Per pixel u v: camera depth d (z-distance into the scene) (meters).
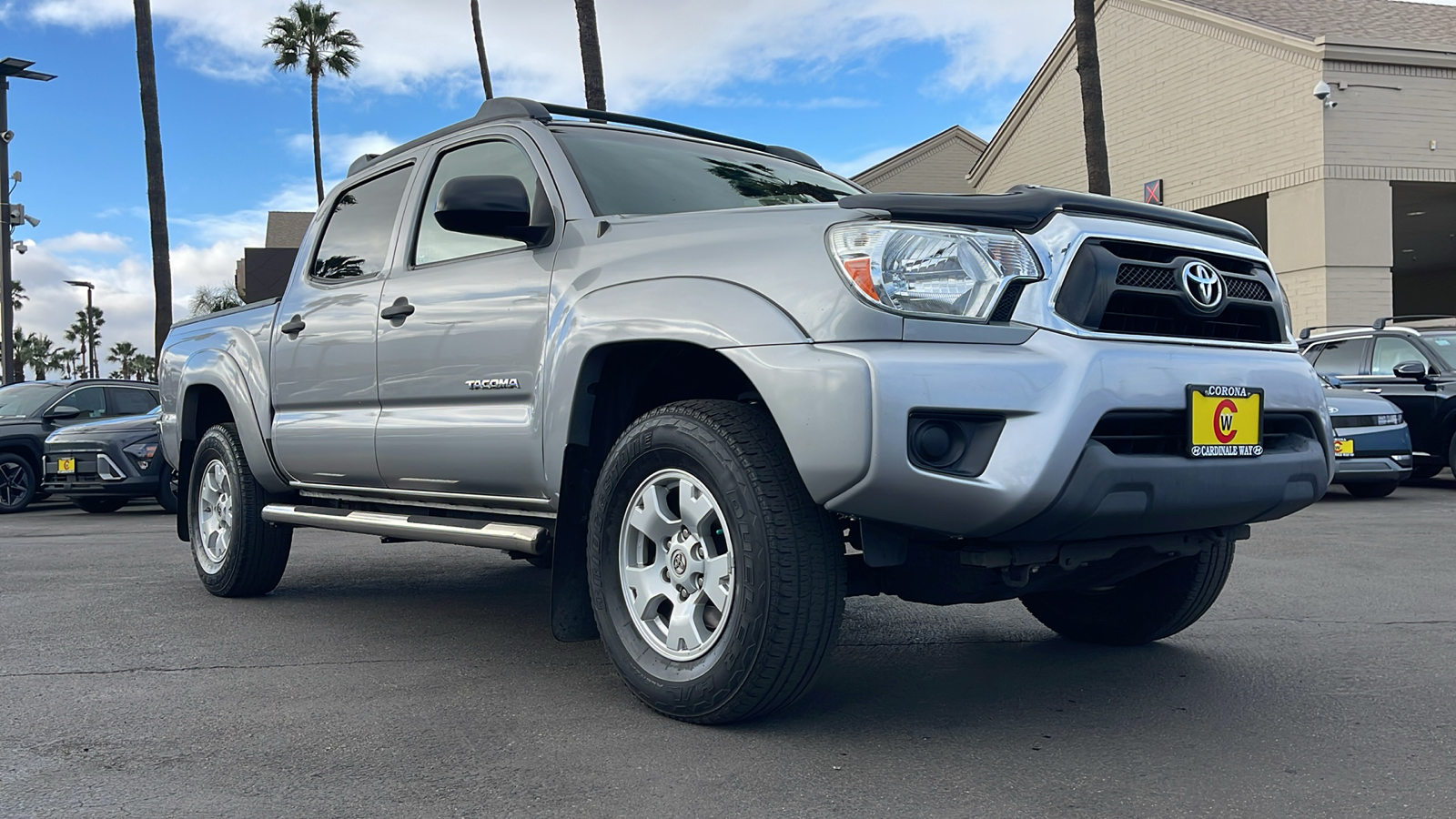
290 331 4.70
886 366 2.64
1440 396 11.11
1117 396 2.77
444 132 4.37
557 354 3.37
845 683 3.54
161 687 3.54
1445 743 2.89
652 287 3.15
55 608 5.04
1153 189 21.62
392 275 4.25
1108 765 2.73
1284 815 2.38
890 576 3.22
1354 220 17.81
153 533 9.05
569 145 3.84
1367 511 8.97
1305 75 18.03
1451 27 19.44
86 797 2.54
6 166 21.75
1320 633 4.25
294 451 4.68
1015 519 2.69
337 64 42.38
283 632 4.43
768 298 2.89
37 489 12.48
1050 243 2.89
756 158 4.46
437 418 3.89
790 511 2.82
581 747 2.88
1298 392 3.20
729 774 2.67
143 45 19.38
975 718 3.14
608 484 3.22
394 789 2.58
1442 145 18.02
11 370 21.84
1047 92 24.81
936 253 2.80
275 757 2.83
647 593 3.17
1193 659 3.86
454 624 4.61
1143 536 3.17
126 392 13.61
